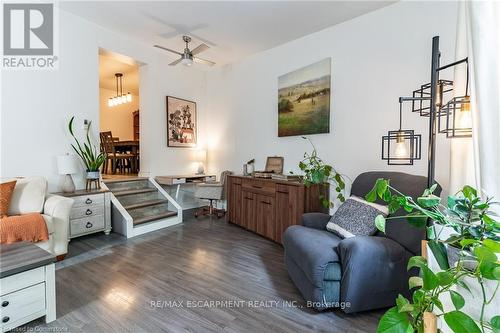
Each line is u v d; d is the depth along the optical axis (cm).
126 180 431
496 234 82
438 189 185
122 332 165
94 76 375
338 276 183
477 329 65
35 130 320
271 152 428
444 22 248
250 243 333
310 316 183
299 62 384
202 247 317
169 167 493
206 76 553
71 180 336
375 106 300
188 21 346
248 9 313
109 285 222
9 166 300
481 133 100
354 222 217
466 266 79
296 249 208
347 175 327
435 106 134
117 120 779
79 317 179
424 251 119
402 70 278
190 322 175
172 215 417
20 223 231
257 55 447
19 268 158
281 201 329
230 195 427
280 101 406
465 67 142
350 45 323
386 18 290
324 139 352
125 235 352
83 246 315
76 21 351
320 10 308
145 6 316
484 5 98
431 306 79
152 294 209
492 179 98
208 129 552
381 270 178
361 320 179
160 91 472
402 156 185
